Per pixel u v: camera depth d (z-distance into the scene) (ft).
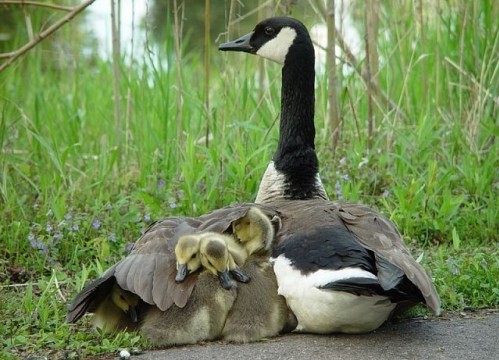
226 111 44.96
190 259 25.93
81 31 71.26
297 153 33.71
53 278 31.19
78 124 51.90
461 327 28.27
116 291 26.99
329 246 25.85
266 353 25.21
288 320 27.02
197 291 26.08
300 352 25.23
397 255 25.40
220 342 26.45
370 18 48.03
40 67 65.31
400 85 51.24
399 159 43.37
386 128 45.65
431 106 48.55
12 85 60.39
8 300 31.37
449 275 32.35
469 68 47.83
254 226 27.25
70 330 28.48
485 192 41.73
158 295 25.27
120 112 45.39
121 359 25.49
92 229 37.42
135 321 26.99
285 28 35.19
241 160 40.40
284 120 34.35
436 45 47.50
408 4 51.31
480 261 33.09
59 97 55.98
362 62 48.80
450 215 38.78
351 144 46.34
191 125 49.21
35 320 29.27
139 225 38.17
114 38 45.27
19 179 44.16
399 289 24.21
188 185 39.32
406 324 28.63
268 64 51.96
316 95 50.08
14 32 69.10
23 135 51.72
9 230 37.73
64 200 37.96
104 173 43.16
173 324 25.98
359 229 26.76
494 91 46.26
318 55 52.11
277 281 26.63
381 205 41.34
